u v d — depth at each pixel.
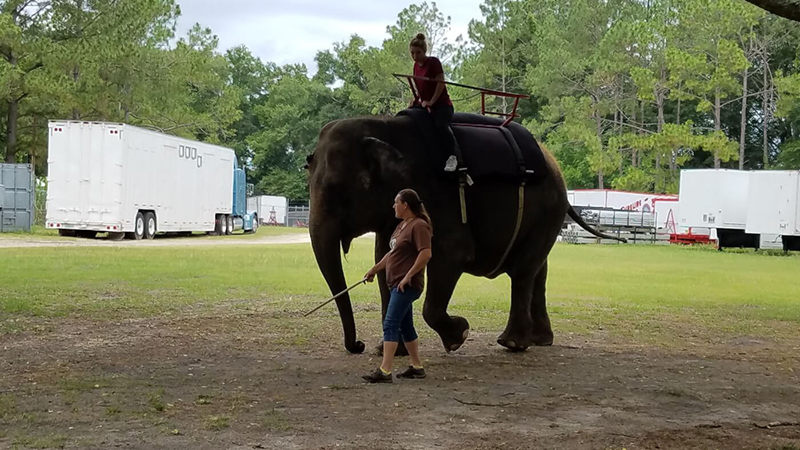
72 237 32.38
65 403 6.47
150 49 44.78
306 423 6.00
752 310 14.15
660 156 57.81
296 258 23.42
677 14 56.91
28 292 13.77
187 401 6.62
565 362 8.86
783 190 34.97
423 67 8.68
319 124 89.69
